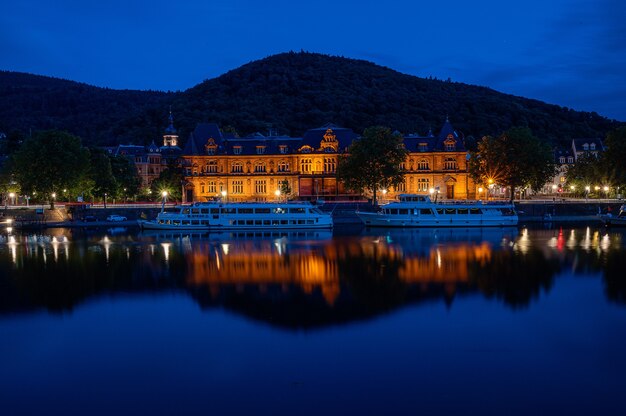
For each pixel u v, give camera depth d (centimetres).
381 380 3522
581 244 9038
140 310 5075
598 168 14712
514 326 4522
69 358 3934
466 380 3519
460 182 16575
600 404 3225
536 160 14375
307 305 5172
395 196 16575
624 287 5841
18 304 5319
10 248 9000
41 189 13225
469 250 8400
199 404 3259
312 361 3812
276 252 8356
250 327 4531
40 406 3256
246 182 16900
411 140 17088
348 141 16988
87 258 7900
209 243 9550
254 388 3434
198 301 5362
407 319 4722
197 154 16912
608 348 4031
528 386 3441
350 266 7075
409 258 7669
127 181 16050
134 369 3738
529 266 7012
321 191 16725
